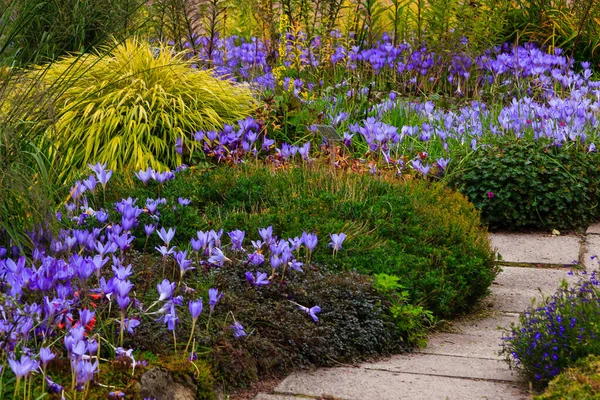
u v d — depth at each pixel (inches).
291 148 333.1
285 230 257.4
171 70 386.3
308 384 185.8
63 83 261.9
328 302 213.9
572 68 525.7
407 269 240.4
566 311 185.9
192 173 314.2
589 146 355.9
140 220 250.2
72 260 181.9
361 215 272.1
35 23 275.6
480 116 409.4
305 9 489.4
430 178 355.3
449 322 239.3
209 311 194.9
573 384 155.3
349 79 469.1
